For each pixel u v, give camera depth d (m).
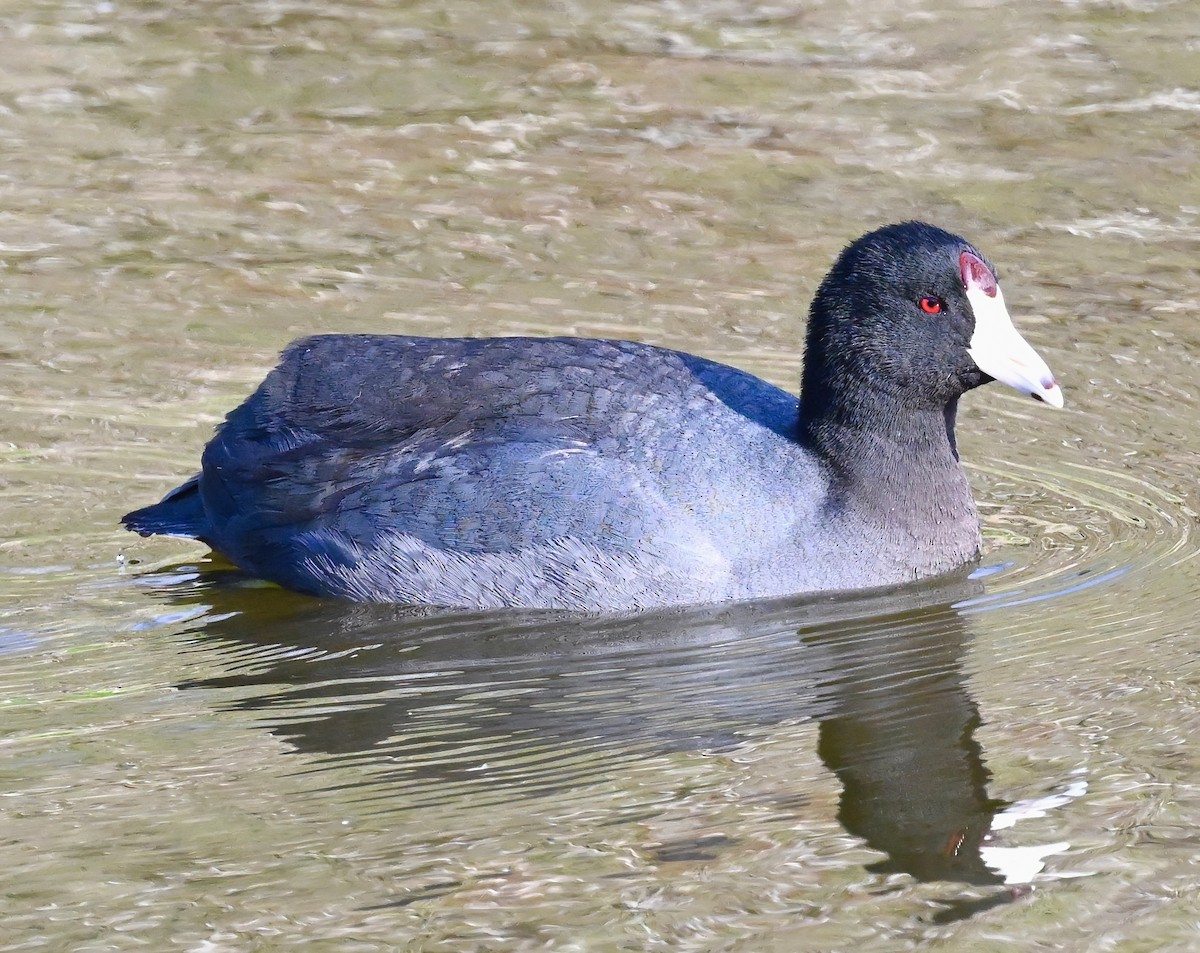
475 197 19.64
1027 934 8.76
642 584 12.21
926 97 21.73
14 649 11.75
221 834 9.50
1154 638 11.80
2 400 15.51
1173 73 22.16
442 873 9.19
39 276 17.80
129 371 16.14
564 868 9.25
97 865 9.22
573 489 12.19
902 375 12.57
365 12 23.75
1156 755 10.27
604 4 23.91
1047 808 9.79
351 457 12.62
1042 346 16.80
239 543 12.89
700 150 20.55
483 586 12.38
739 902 8.95
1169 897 8.95
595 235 18.91
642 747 10.48
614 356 12.83
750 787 10.03
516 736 10.63
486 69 22.48
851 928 8.81
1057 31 23.33
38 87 21.64
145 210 19.19
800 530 12.44
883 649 11.76
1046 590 12.64
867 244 12.75
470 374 12.68
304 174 20.08
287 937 8.67
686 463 12.33
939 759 10.29
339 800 9.85
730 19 23.72
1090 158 20.31
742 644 11.87
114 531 13.62
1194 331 17.03
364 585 12.54
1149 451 15.02
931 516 12.81
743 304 17.52
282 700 11.06
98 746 10.44
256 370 16.22
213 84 21.88
